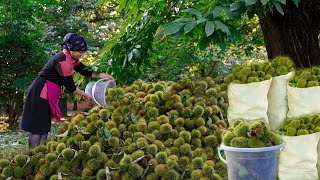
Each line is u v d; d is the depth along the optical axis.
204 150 2.56
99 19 11.48
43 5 9.36
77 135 2.45
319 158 2.45
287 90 2.51
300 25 4.26
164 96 2.76
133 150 2.40
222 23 2.84
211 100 2.85
